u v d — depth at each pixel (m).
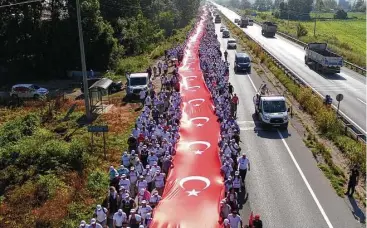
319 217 20.17
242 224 19.53
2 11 55.97
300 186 23.31
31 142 28.67
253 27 130.12
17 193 22.67
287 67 61.00
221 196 21.23
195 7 164.75
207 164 25.05
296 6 195.62
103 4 76.50
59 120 36.28
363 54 76.50
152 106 38.47
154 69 55.41
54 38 56.72
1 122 37.00
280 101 33.72
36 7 57.06
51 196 22.36
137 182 21.78
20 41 56.41
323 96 43.62
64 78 58.62
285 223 19.69
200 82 48.69
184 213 19.70
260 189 23.02
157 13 103.88
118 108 40.19
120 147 29.41
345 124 32.81
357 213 20.50
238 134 29.28
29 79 57.81
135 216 18.11
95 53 59.03
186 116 34.94
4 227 19.78
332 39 96.69
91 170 25.62
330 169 25.45
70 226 19.39
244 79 51.78
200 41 85.44
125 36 74.25
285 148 29.02
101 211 18.67
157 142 26.02
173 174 23.67
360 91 46.38
